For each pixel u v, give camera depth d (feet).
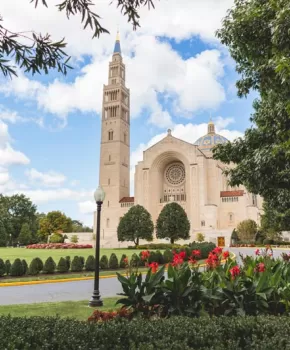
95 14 16.72
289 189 40.29
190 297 27.25
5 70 16.24
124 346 16.31
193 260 34.06
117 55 350.84
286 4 24.18
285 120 32.78
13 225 366.02
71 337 16.66
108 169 312.71
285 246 210.59
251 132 42.47
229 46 34.50
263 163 36.55
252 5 30.45
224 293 26.55
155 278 27.84
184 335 16.97
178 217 217.56
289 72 22.47
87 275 81.82
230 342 16.19
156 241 265.13
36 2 15.66
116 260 97.35
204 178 272.92
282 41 24.03
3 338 16.43
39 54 16.37
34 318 20.94
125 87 341.00
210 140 341.41
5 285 66.74
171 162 298.56
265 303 26.05
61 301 46.11
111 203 303.48
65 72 17.12
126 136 330.54
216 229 259.80
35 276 79.41
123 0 17.21
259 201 295.07
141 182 290.97
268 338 16.53
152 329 17.95
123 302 27.94
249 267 33.22
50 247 219.61
